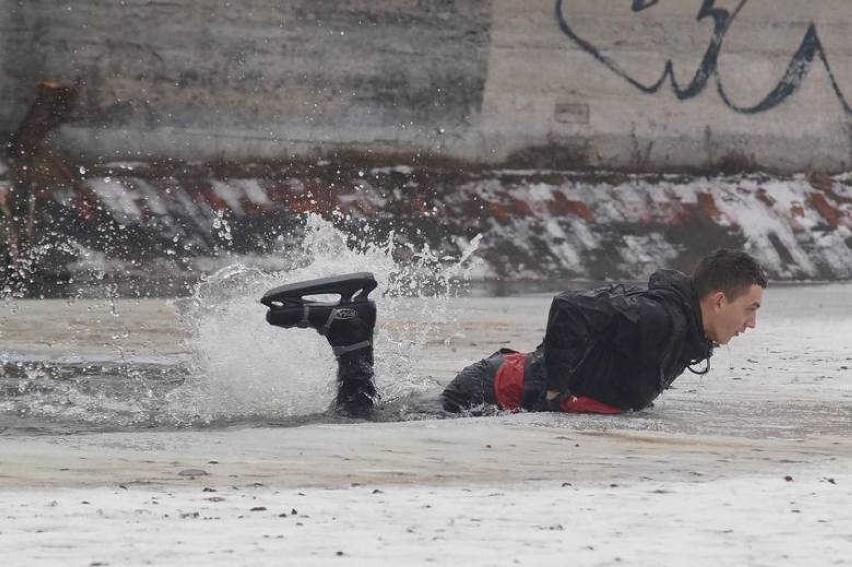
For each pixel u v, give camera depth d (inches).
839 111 3100.4
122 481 469.4
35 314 1565.0
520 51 2861.7
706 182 2955.2
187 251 2325.3
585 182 2849.4
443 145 2800.2
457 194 2714.1
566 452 561.0
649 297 695.1
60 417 722.2
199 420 711.7
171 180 2524.6
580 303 695.1
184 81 2628.0
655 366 697.0
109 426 688.4
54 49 2549.2
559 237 2650.1
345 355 728.3
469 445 580.1
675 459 542.3
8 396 808.3
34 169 2411.4
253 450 557.9
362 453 551.5
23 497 424.8
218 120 2642.7
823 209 2952.8
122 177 2488.9
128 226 2335.1
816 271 2770.7
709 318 703.7
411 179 2728.8
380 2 2768.2
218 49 2650.1
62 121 2519.7
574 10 2901.1
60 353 1101.1
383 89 2770.7
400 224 2591.0
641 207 2819.9
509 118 2851.9
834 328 1462.8
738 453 563.8
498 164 2829.7
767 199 2940.5
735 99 3019.2
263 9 2684.5
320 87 2719.0
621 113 2930.6
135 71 2591.0
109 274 2166.6
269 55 2687.0
